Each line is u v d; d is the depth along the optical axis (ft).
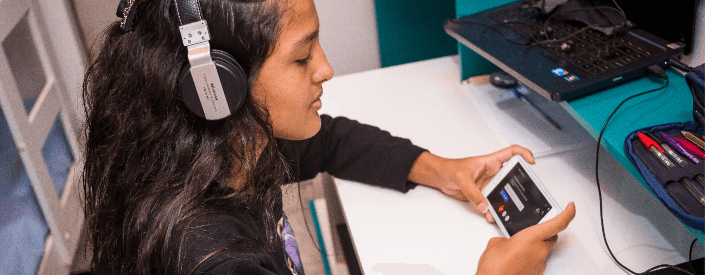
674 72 2.97
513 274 2.36
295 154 2.99
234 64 1.68
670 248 2.55
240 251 1.71
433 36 5.08
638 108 2.72
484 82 4.04
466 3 3.80
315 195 4.95
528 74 2.96
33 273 4.56
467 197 2.83
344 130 3.25
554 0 3.47
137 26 1.81
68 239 5.29
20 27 4.86
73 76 5.67
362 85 4.22
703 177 2.19
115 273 1.98
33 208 4.81
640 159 2.35
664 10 2.92
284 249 2.19
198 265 1.63
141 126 1.84
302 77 1.86
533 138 3.36
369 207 2.99
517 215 2.66
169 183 1.81
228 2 1.64
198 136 1.84
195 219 1.73
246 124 1.80
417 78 4.24
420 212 2.92
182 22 1.63
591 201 2.88
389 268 2.58
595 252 2.57
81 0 5.37
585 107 2.80
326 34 5.29
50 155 5.32
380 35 4.99
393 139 3.17
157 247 1.71
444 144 3.40
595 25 3.24
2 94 4.32
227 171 1.86
